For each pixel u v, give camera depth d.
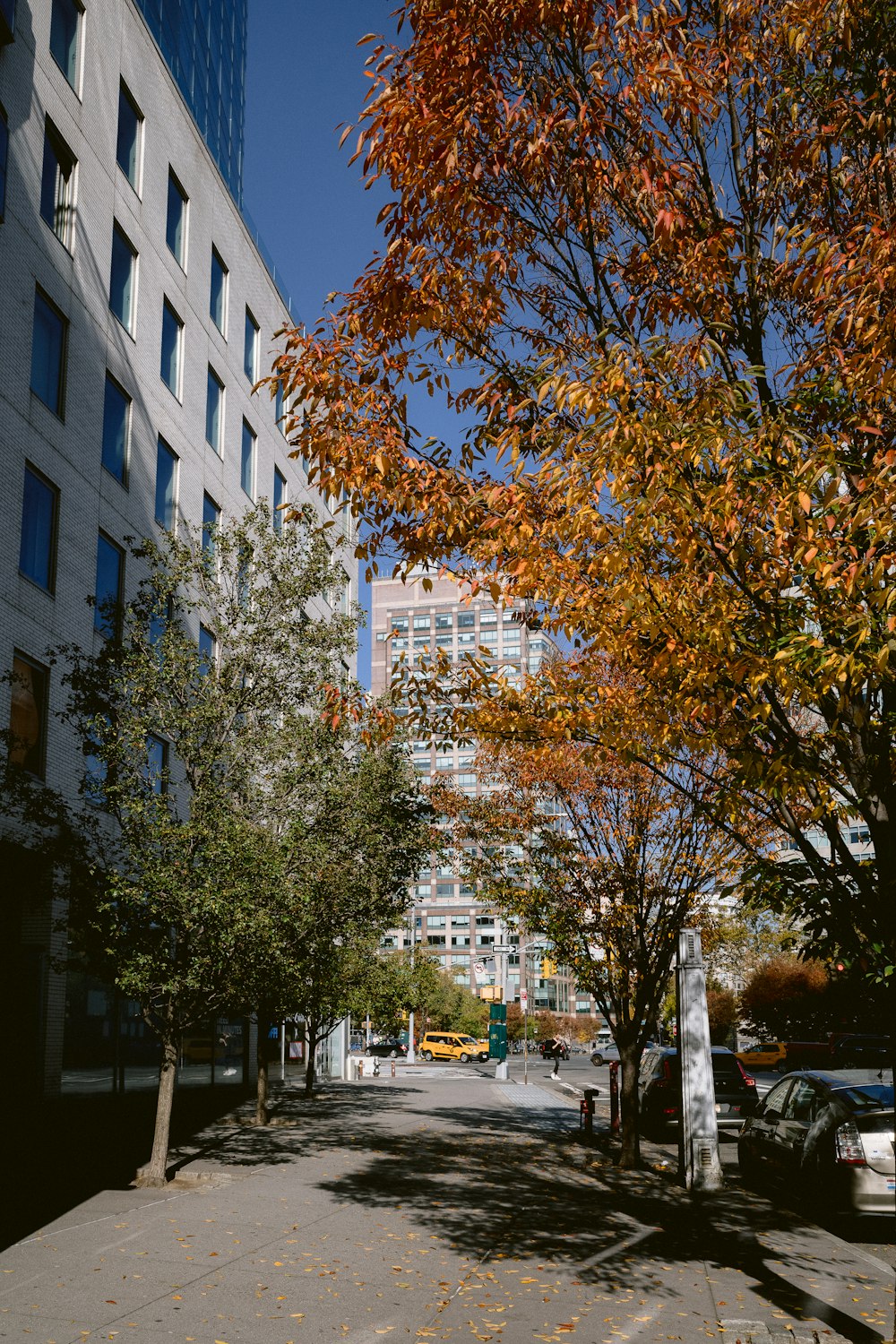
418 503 6.91
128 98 25.14
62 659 20.08
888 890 5.95
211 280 30.66
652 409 6.01
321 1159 15.73
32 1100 19.19
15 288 18.88
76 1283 7.99
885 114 6.53
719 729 6.30
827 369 6.48
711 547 5.89
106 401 23.11
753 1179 13.22
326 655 16.19
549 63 6.99
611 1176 14.16
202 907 12.97
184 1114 23.53
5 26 18.33
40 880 19.34
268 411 35.12
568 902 16.12
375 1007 31.16
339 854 16.28
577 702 7.43
